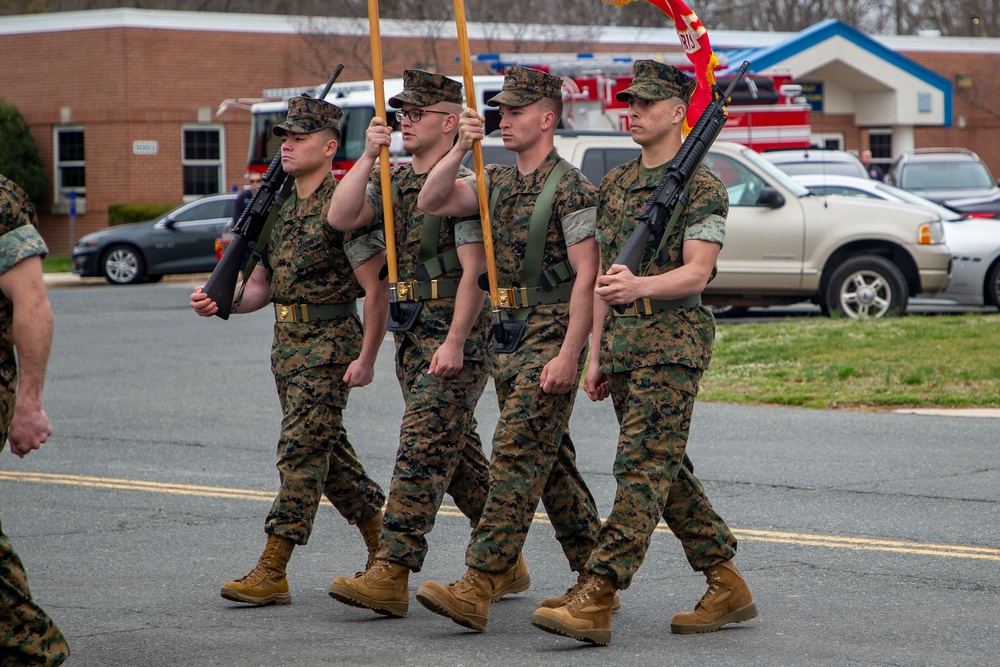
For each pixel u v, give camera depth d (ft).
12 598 26.40
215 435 63.26
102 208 206.49
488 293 35.63
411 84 35.12
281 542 36.24
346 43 211.61
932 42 253.65
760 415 68.08
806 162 139.64
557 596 37.45
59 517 46.85
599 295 30.45
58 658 26.86
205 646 32.37
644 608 35.76
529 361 33.27
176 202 207.82
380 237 35.91
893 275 100.94
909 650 31.63
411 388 35.40
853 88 233.96
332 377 36.40
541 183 33.50
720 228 31.40
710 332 32.27
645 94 31.78
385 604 34.04
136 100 204.03
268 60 212.64
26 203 26.76
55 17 206.80
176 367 86.74
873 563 40.09
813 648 31.83
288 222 36.58
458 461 35.53
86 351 94.94
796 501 48.49
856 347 84.69
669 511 33.32
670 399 31.55
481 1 224.94
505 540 33.09
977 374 75.36
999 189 166.81
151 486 51.85
